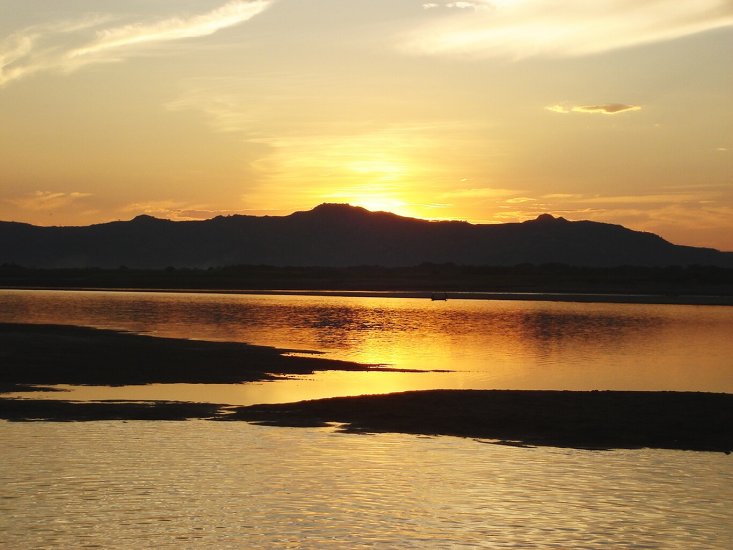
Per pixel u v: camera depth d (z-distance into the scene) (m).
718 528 16.56
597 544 15.64
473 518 17.00
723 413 27.28
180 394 31.44
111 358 40.34
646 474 20.42
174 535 15.86
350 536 15.94
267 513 17.14
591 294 154.88
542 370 42.06
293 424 25.64
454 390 30.95
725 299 142.38
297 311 92.38
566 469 20.83
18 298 116.38
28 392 30.72
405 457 21.83
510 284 199.38
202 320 75.31
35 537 15.65
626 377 39.69
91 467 20.27
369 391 33.72
